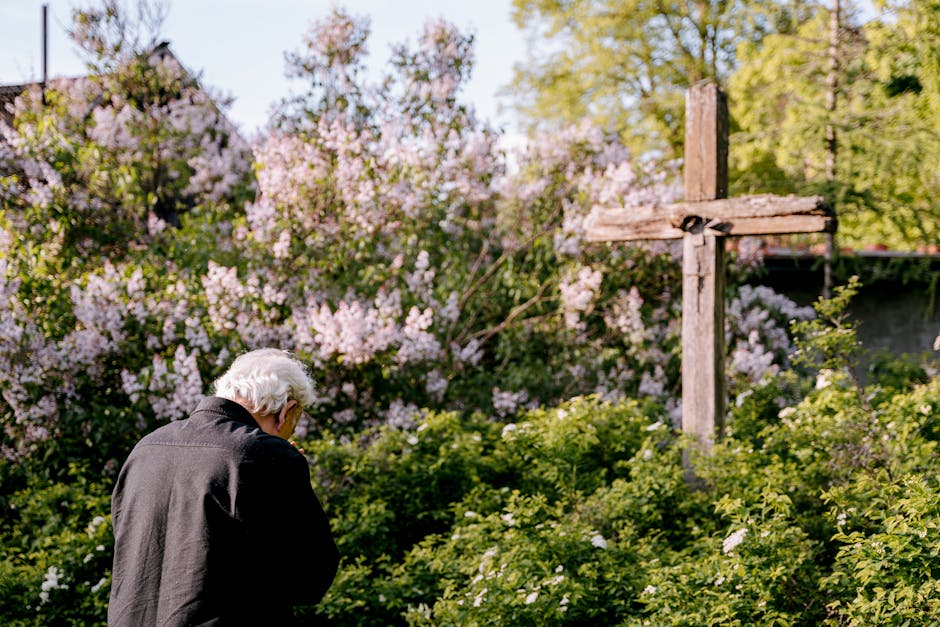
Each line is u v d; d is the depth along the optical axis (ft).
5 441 20.40
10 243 21.54
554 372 24.94
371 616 14.03
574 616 11.78
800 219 16.56
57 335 21.03
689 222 17.62
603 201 24.57
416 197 24.38
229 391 8.21
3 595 14.21
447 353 23.89
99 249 24.14
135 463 7.75
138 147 28.22
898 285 33.71
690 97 17.76
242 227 24.16
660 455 16.72
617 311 24.80
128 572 7.43
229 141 29.91
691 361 17.57
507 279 25.63
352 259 24.22
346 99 27.27
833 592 11.19
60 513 17.49
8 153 23.81
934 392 16.79
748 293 27.89
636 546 13.88
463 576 13.57
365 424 21.84
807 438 15.87
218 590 7.08
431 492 17.10
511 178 26.76
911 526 10.24
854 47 30.73
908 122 29.68
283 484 7.36
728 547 11.32
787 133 31.27
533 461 17.52
